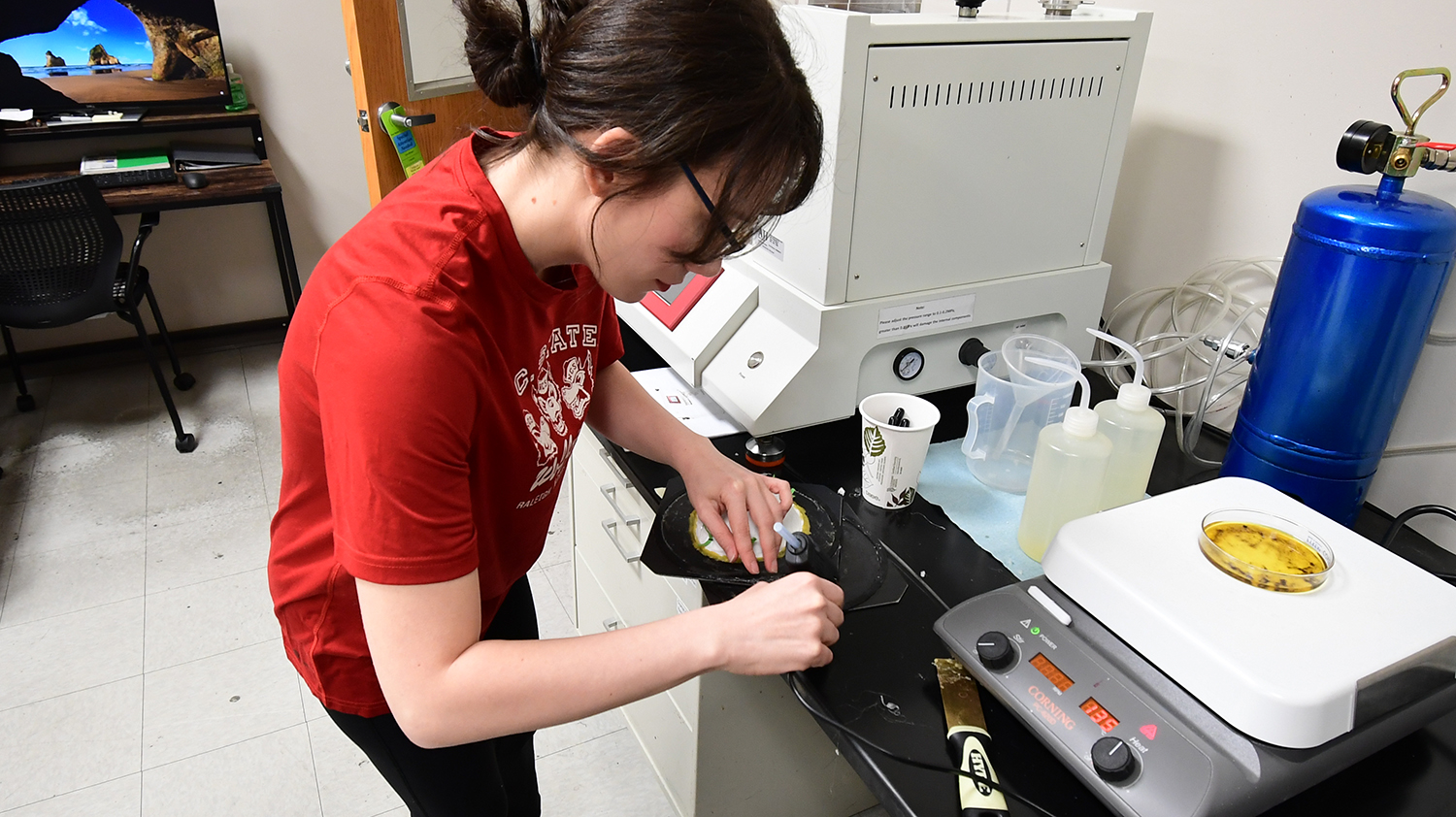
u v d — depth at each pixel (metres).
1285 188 1.10
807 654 0.68
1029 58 0.99
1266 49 1.08
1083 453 0.88
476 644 0.63
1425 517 1.03
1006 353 1.12
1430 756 0.72
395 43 1.78
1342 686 0.61
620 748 1.68
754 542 0.93
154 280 3.19
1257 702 0.61
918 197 1.01
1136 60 1.05
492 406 0.67
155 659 1.86
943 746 0.72
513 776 1.17
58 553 2.17
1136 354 1.01
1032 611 0.75
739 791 1.30
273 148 3.16
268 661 1.87
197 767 1.62
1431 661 0.66
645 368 1.34
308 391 0.68
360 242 0.62
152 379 3.05
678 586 1.11
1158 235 1.29
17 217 2.21
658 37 0.53
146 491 2.43
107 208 2.35
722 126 0.55
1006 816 0.65
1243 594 0.69
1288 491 0.95
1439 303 0.96
